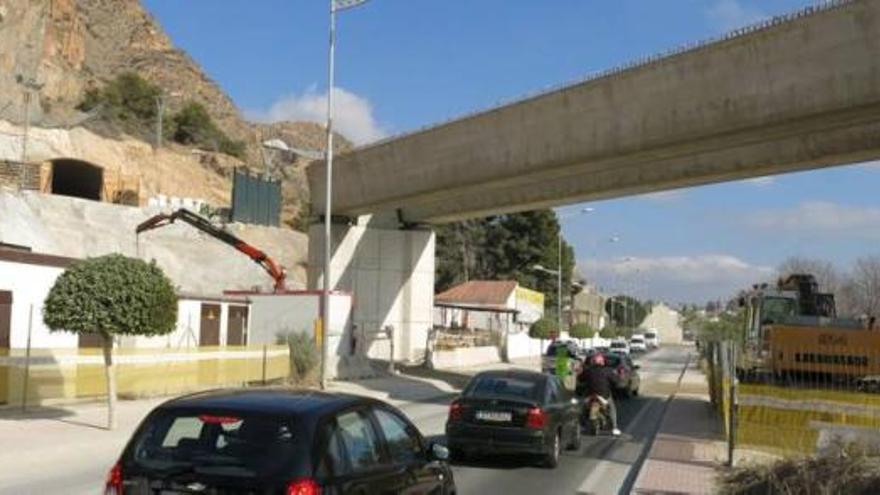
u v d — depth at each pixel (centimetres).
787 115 2638
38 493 1200
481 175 3878
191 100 15700
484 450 1566
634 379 3597
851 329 2484
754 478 1259
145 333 1888
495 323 8544
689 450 1814
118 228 6825
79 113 10681
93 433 1795
